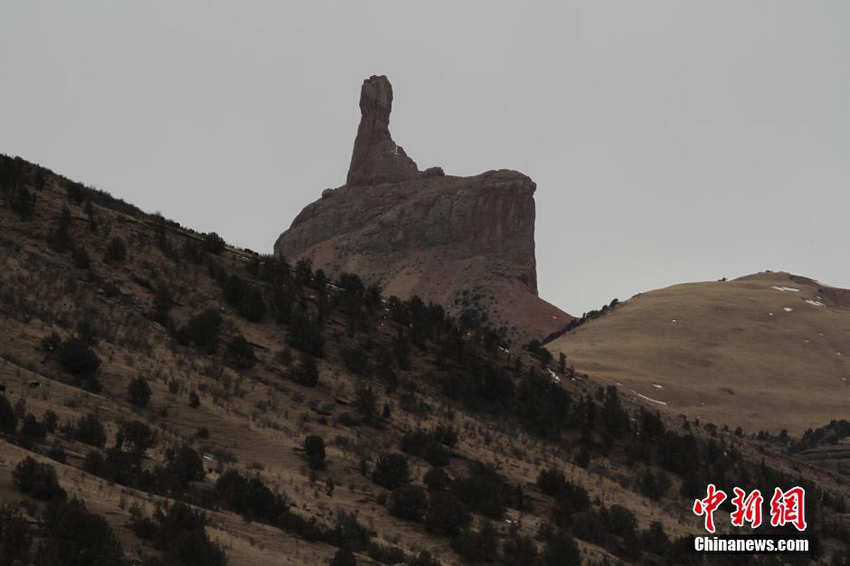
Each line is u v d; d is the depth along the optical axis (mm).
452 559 136000
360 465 162875
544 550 146125
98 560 89625
